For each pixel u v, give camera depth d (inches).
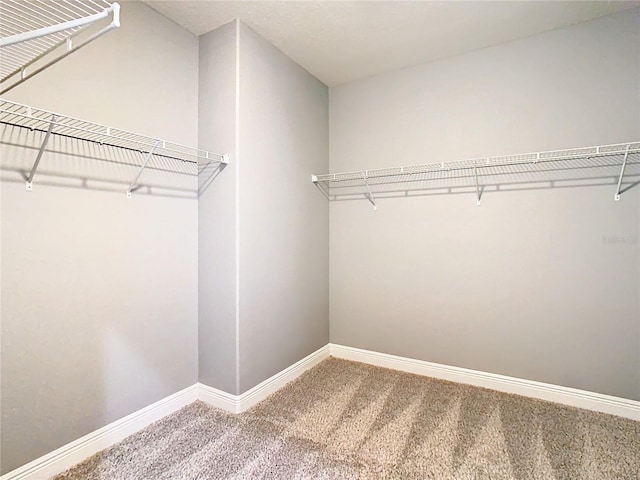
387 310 105.7
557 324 83.1
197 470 58.4
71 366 60.5
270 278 88.0
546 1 71.6
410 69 100.7
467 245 93.4
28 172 55.0
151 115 73.5
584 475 57.1
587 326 80.0
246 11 74.3
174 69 78.6
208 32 82.4
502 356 89.6
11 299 53.3
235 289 77.4
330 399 84.7
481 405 81.3
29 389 55.2
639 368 75.2
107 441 65.3
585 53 79.1
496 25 80.2
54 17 54.1
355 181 110.3
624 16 75.2
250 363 81.3
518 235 87.0
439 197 97.0
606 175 77.6
